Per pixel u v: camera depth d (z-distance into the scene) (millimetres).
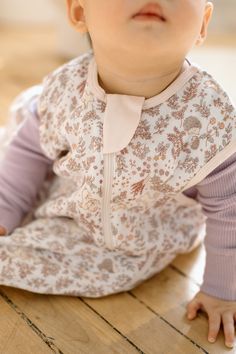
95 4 425
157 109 467
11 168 578
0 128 800
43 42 1379
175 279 562
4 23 1511
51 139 532
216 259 501
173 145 465
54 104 528
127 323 498
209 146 466
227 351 468
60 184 586
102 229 513
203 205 508
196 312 509
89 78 490
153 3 399
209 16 472
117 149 464
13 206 572
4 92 1006
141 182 477
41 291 520
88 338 478
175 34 412
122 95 470
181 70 472
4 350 461
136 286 549
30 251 532
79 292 524
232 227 485
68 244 536
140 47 413
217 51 1357
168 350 468
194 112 465
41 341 473
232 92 1066
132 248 530
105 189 481
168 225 552
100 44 442
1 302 518
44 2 1519
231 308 497
